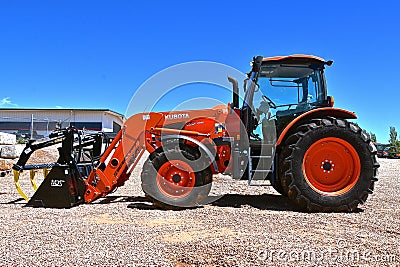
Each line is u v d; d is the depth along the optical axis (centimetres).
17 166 577
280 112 594
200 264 308
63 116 2950
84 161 630
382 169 1481
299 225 450
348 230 430
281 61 594
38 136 2009
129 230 418
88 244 362
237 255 328
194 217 491
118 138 586
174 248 348
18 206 564
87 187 575
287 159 541
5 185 803
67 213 512
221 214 510
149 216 497
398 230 433
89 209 540
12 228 423
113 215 502
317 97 605
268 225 448
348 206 540
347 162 554
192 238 385
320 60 595
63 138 566
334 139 545
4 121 2808
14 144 1098
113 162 578
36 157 1043
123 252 338
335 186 554
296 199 538
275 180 564
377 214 527
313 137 541
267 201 634
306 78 604
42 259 320
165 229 423
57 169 556
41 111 2988
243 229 426
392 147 2995
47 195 555
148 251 340
